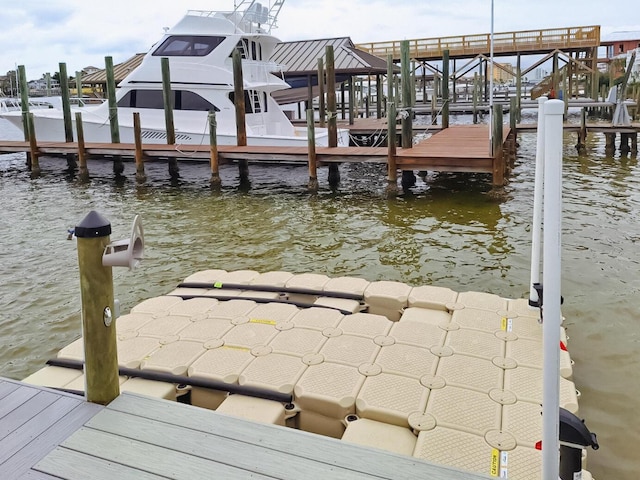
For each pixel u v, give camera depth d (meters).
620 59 41.88
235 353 4.07
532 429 3.15
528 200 10.98
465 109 27.14
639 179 12.82
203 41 15.62
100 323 2.80
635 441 3.70
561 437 2.12
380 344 4.13
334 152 12.53
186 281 5.85
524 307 4.75
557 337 2.03
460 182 13.23
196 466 2.40
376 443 3.09
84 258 2.73
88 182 14.51
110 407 2.84
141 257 2.82
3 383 3.10
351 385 3.58
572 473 2.14
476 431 3.13
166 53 15.75
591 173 13.77
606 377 4.49
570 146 19.30
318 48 25.02
